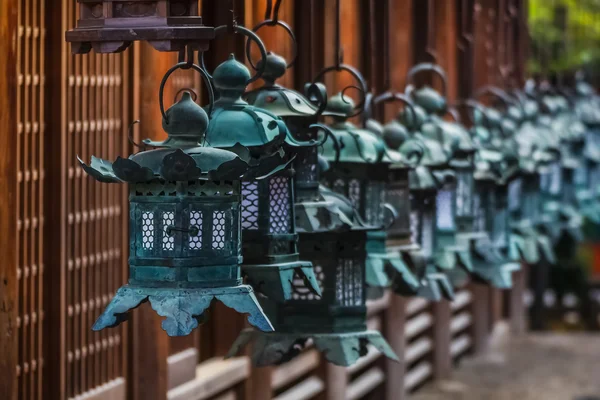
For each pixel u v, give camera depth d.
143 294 4.89
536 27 19.88
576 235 12.33
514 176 8.86
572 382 17.09
